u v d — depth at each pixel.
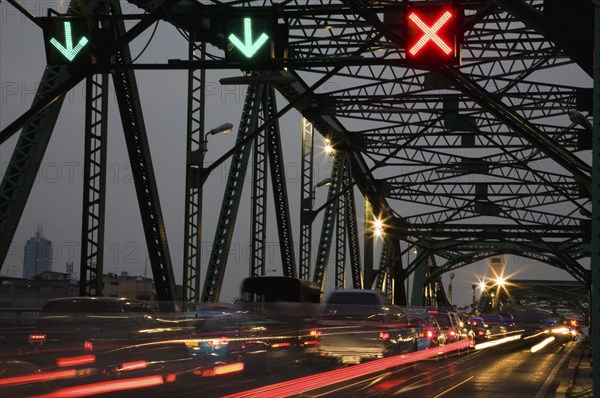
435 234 78.56
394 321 29.83
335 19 34.31
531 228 75.12
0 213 24.64
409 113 48.78
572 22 18.28
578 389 23.00
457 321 47.94
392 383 23.81
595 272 11.02
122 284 102.62
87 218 27.52
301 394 19.30
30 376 15.16
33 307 23.34
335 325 28.98
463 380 26.25
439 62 16.75
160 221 31.41
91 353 20.45
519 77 43.00
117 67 18.70
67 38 18.33
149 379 22.27
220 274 38.69
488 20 37.53
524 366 34.91
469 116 50.25
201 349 24.28
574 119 28.16
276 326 27.58
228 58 18.34
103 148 27.92
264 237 42.94
